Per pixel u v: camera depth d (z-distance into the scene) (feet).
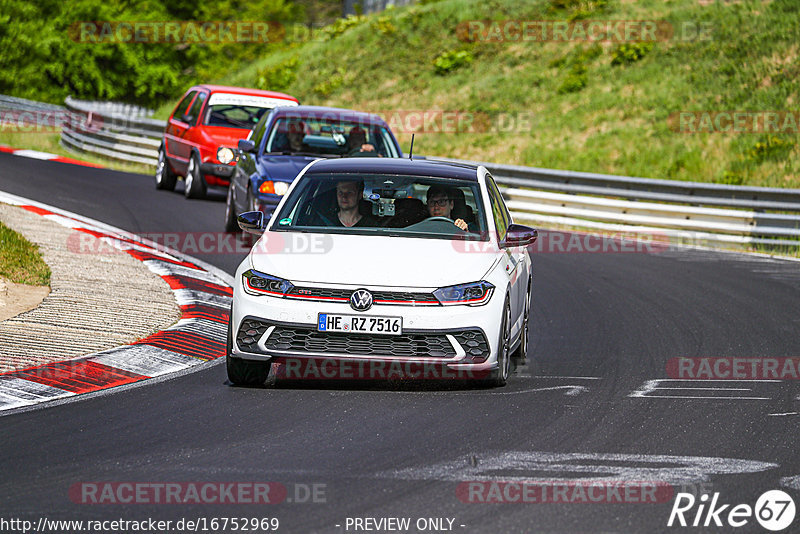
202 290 143.43
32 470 69.15
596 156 368.89
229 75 586.86
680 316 147.54
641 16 472.03
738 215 237.66
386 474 69.62
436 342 92.12
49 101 622.54
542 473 70.79
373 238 98.99
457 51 486.79
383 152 181.68
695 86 406.21
